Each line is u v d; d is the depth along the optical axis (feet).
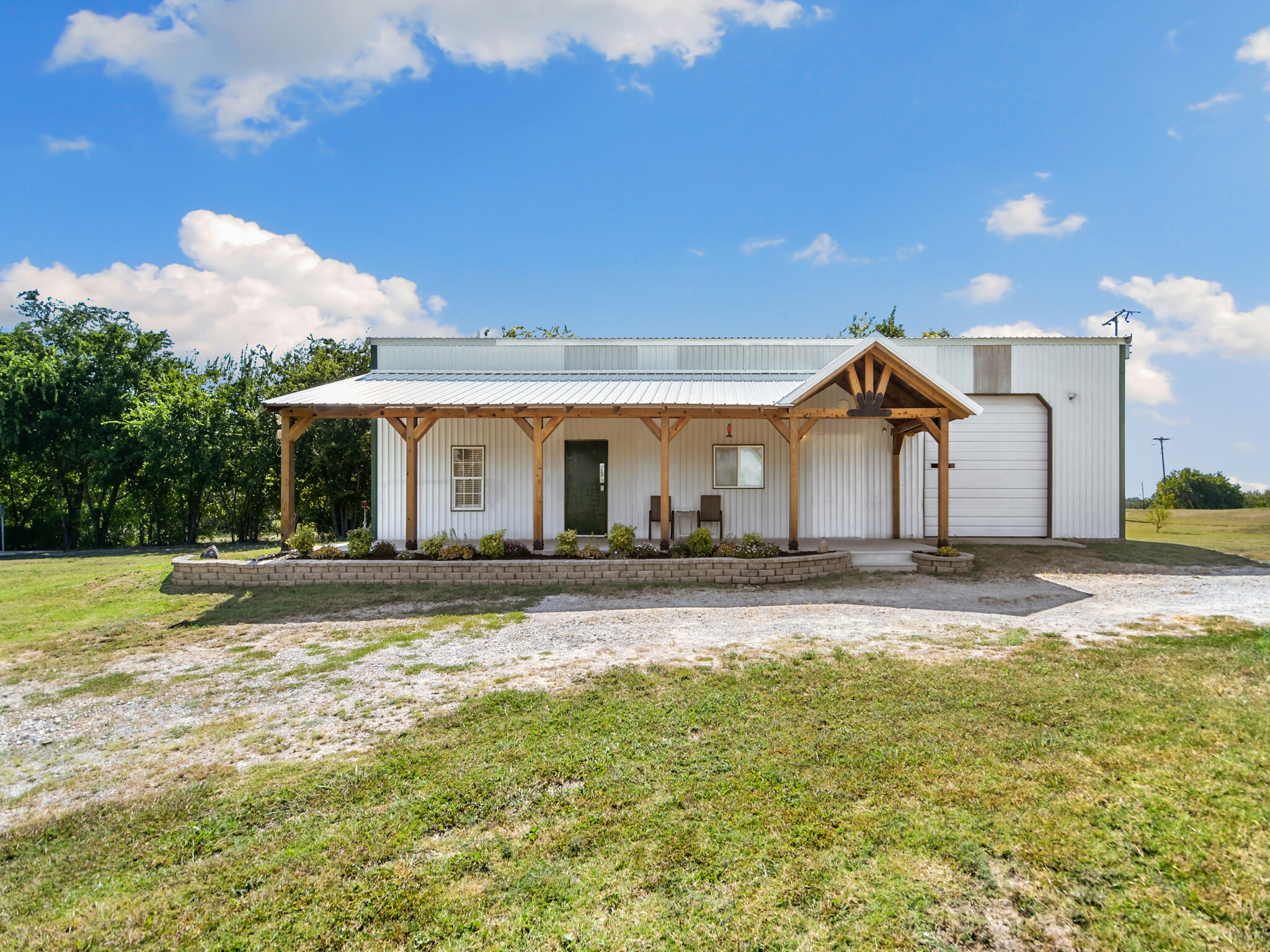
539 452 38.29
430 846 10.32
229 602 31.32
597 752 13.53
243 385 86.43
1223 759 12.44
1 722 16.43
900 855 9.70
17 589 38.01
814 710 15.66
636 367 52.90
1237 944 7.72
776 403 37.86
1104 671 18.15
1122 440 50.65
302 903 9.03
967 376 50.72
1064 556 41.27
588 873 9.50
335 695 17.85
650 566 35.22
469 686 18.21
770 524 47.39
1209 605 27.45
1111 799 11.10
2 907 9.21
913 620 25.40
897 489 47.73
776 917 8.46
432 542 37.91
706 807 11.21
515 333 116.88
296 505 90.17
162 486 83.15
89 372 83.10
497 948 8.06
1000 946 7.85
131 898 9.28
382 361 53.01
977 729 14.20
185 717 16.53
